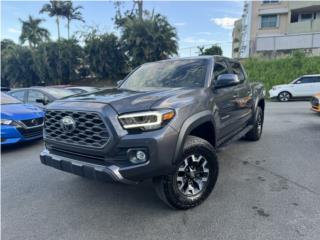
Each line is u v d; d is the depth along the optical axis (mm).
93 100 2768
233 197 3246
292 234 2482
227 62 4512
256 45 25141
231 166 4336
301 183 3604
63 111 2826
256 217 2791
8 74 30516
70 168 2809
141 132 2488
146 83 3822
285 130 6996
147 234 2580
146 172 2490
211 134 3377
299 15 32062
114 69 26844
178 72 3809
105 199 3354
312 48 22594
